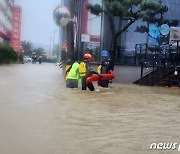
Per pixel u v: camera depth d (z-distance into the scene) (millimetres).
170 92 15211
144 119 8039
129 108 9711
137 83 20578
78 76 15188
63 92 13492
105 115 8430
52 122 7398
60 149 5328
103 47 22906
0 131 6438
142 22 22938
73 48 24547
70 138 6031
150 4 19703
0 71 28109
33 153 5090
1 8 63062
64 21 23109
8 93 12508
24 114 8281
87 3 22953
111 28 21203
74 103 10422
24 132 6406
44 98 11422
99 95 12820
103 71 18750
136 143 5816
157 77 19438
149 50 22109
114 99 11734
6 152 5109
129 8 21516
